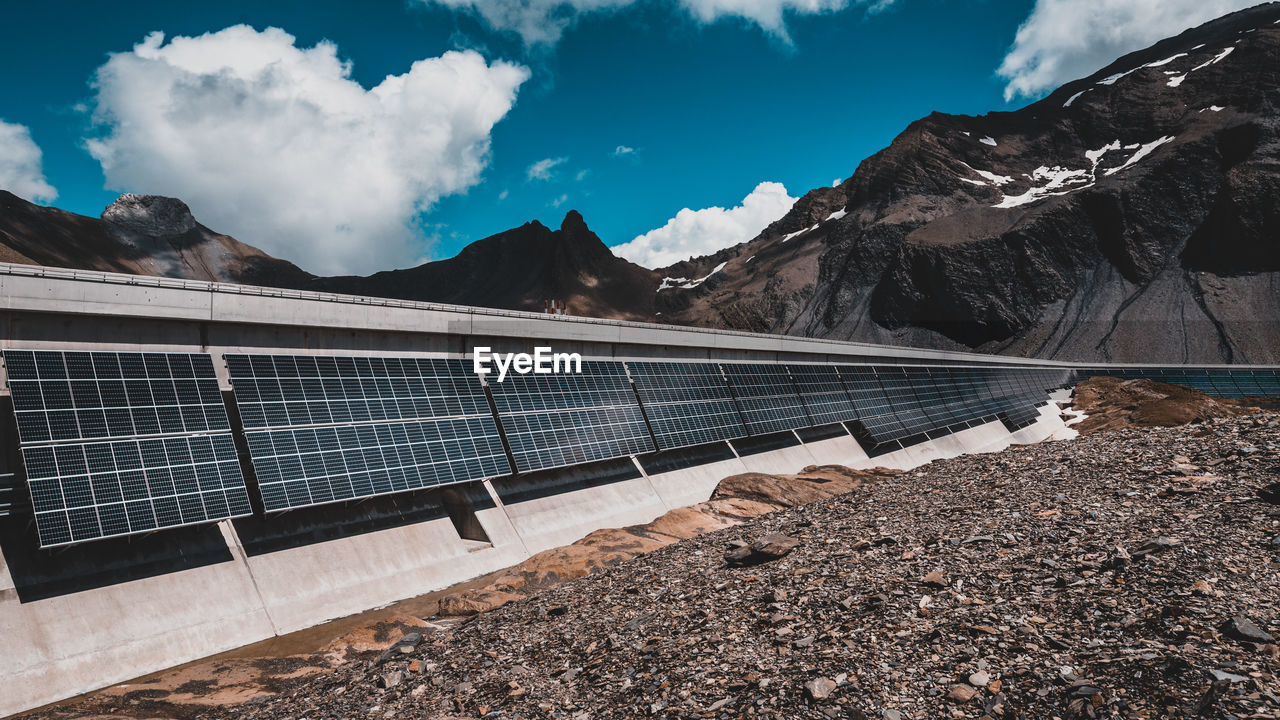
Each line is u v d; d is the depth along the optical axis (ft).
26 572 87.61
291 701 63.05
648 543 124.36
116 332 106.93
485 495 139.95
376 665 66.49
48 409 90.79
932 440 285.23
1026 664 38.09
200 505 97.40
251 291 121.19
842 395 260.62
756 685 42.32
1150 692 32.86
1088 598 44.32
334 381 125.90
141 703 72.02
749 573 66.33
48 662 82.23
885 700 37.58
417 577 119.44
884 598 50.67
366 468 118.11
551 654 57.36
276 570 107.24
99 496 89.25
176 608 94.99
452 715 48.83
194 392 107.14
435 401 138.41
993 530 61.52
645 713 42.39
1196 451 75.92
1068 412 413.59
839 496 100.42
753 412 213.05
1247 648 35.01
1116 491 66.90
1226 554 47.55
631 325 199.62
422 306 147.84
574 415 161.79
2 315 96.32
